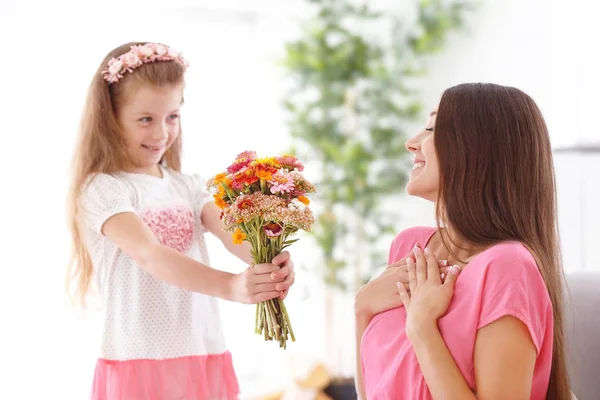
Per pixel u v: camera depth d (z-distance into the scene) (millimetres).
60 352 3605
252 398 3965
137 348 2008
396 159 4160
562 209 3248
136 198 2037
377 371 1662
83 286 2107
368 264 4227
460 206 1596
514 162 1590
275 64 4137
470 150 1590
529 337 1449
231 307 4117
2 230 3551
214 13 4105
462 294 1533
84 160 2045
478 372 1459
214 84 4121
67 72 3688
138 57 1996
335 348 4125
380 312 1729
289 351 4172
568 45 3486
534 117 1627
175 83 2021
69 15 3699
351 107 4133
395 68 4203
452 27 4168
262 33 4223
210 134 4117
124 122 2037
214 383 2094
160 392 2002
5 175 3566
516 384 1427
